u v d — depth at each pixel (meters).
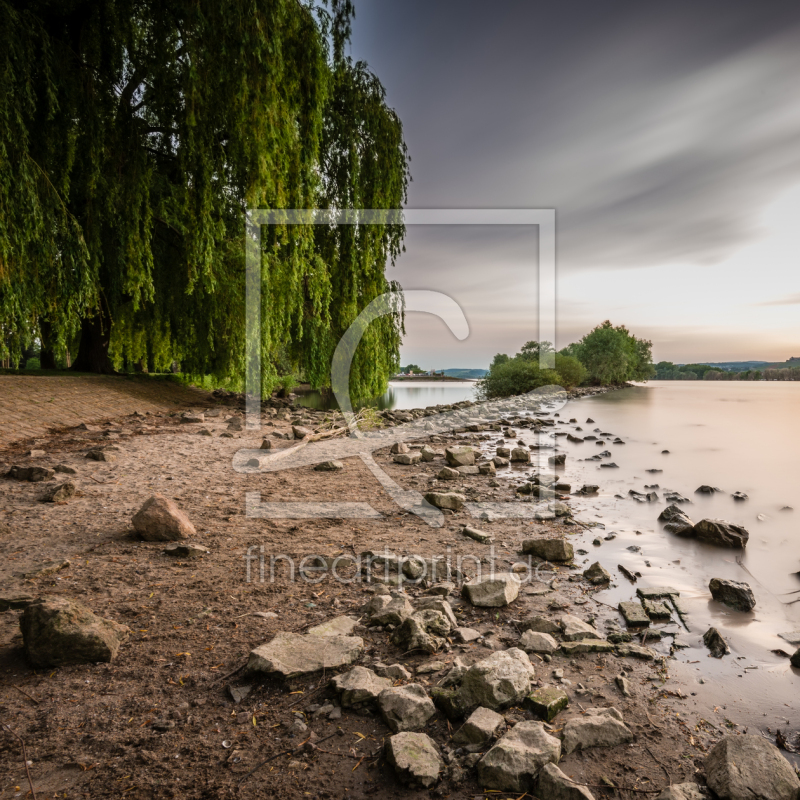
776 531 5.79
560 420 18.89
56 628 2.69
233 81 10.58
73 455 8.04
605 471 9.34
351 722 2.36
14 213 8.30
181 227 12.77
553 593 3.98
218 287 14.34
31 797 1.87
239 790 1.94
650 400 30.41
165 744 2.17
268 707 2.44
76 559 4.19
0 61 8.02
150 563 4.19
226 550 4.61
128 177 11.12
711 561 4.77
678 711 2.51
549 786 1.94
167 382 19.03
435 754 2.10
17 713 2.33
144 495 6.22
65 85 9.62
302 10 12.66
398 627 3.15
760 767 1.99
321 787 1.98
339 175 15.55
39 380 12.75
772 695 2.67
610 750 2.21
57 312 10.25
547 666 2.88
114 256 12.63
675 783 2.02
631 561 4.73
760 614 3.67
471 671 2.56
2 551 4.30
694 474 9.15
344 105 15.44
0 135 7.96
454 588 4.00
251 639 3.06
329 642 2.96
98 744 2.16
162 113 11.60
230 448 9.62
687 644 3.22
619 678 2.75
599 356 59.94
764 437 14.20
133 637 3.02
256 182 11.40
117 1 10.09
